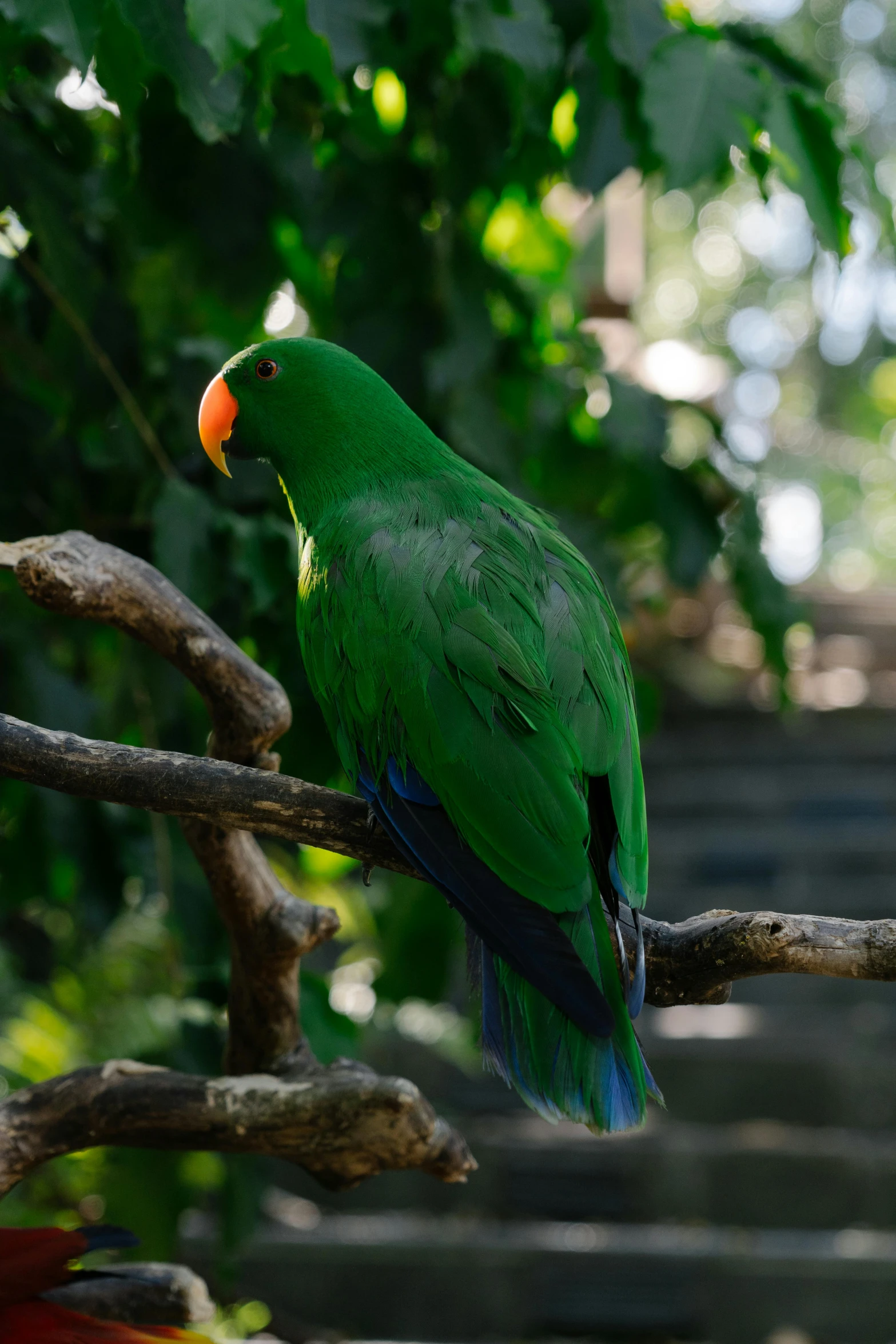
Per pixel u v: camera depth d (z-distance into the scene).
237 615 3.20
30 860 3.55
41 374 3.53
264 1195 3.46
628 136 2.81
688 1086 6.99
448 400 3.18
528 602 1.99
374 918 3.92
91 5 2.07
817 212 2.61
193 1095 2.17
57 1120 2.16
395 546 2.09
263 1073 2.44
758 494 3.60
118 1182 4.00
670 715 10.39
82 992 5.61
